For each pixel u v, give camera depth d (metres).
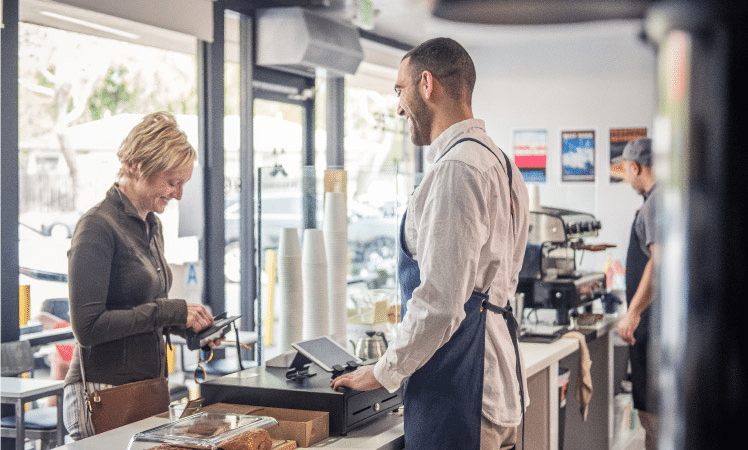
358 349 2.32
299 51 5.20
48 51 3.96
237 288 5.38
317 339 2.14
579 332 3.68
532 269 3.85
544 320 3.84
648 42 0.21
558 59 7.14
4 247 3.63
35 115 3.90
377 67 6.97
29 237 3.86
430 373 1.79
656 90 0.21
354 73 5.77
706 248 0.20
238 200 5.39
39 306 3.90
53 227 3.99
